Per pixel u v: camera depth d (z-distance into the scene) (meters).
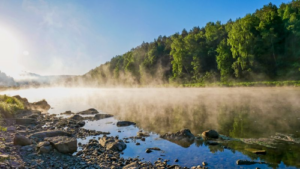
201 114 21.27
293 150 10.10
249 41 59.72
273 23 61.41
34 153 9.55
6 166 7.15
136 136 13.88
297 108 21.58
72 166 8.48
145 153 10.56
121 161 9.41
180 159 9.66
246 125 15.52
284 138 12.05
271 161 8.96
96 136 14.17
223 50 69.50
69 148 10.31
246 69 61.88
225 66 68.25
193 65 87.44
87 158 9.66
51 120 20.27
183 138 12.83
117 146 11.20
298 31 55.84
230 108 24.03
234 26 64.75
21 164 7.89
